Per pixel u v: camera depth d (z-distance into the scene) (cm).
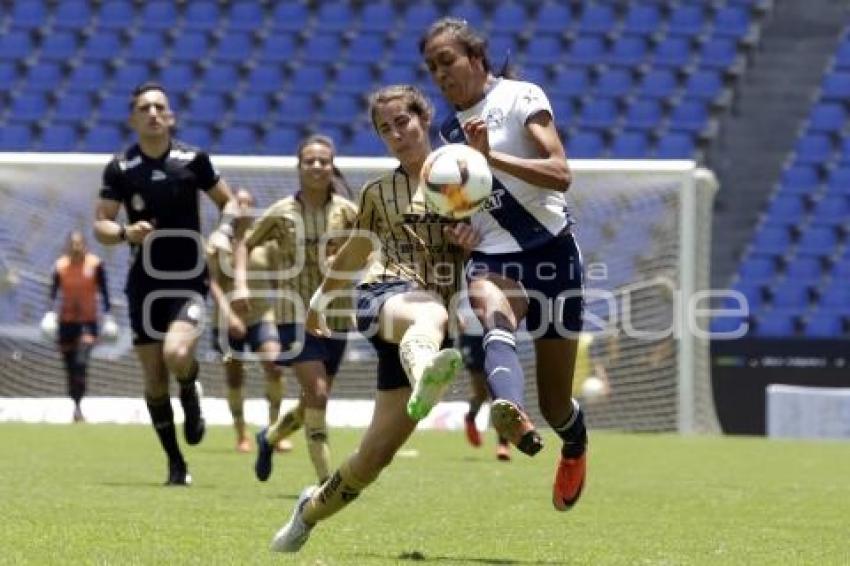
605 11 8094
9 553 1725
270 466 2950
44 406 5669
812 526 2384
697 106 7725
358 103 7781
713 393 5853
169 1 8169
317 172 2911
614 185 5638
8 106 7769
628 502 2795
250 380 5697
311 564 1664
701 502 2825
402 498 2745
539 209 1859
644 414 5684
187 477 2969
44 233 5516
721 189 7462
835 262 7044
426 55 1889
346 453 4091
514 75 1933
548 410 1966
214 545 1866
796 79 7850
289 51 8000
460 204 1705
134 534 1981
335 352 2917
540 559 1820
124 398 5722
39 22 8081
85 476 3130
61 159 5416
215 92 7819
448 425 5769
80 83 7869
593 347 5675
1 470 3262
